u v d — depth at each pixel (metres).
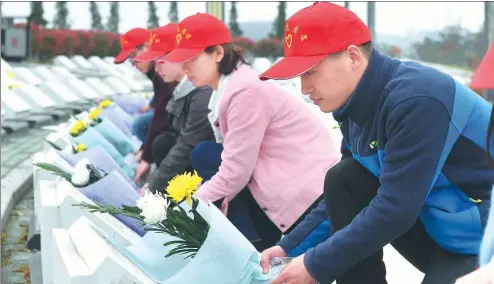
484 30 23.06
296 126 3.86
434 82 2.56
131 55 6.02
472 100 2.61
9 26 24.92
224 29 3.98
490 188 2.69
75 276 2.37
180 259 2.81
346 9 2.67
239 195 4.11
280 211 3.85
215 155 4.30
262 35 33.19
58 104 13.90
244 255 2.62
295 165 3.84
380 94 2.65
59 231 2.85
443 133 2.53
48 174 4.42
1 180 7.36
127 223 3.49
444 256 2.84
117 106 7.98
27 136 11.72
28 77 15.07
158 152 5.55
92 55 31.36
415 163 2.53
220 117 3.92
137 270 2.62
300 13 2.68
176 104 4.90
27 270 4.72
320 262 2.65
